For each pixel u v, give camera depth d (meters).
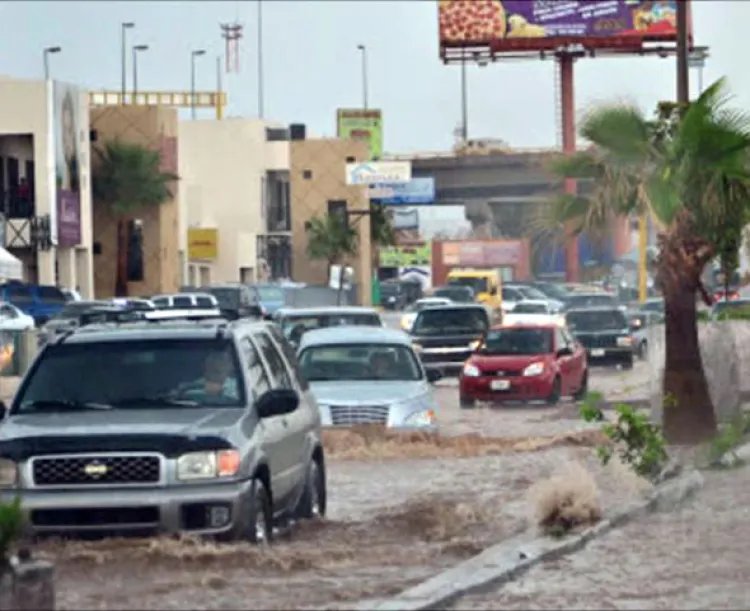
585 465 59.12
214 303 147.38
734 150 65.38
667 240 67.75
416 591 33.97
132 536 37.16
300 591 34.38
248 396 40.22
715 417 68.88
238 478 37.62
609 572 37.62
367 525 45.28
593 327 135.88
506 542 41.25
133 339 41.25
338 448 64.81
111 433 37.44
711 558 39.47
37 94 173.12
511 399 96.44
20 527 32.25
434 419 68.75
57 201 175.12
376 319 99.12
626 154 67.31
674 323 68.06
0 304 127.31
